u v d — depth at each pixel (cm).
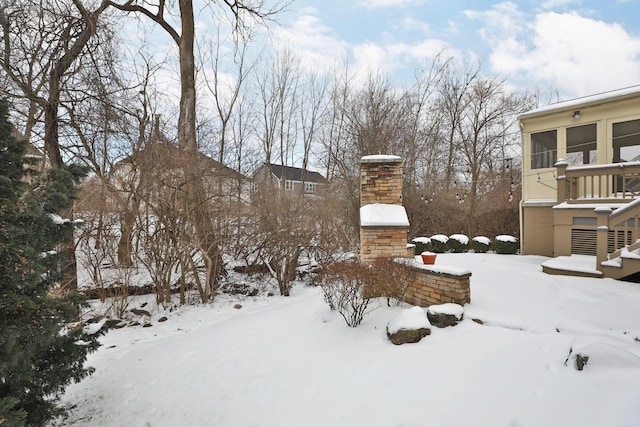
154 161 700
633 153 816
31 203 235
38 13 624
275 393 314
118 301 675
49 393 277
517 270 680
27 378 252
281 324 516
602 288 509
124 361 439
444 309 392
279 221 903
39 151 705
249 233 905
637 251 560
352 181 1555
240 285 861
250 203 897
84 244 708
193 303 739
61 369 287
